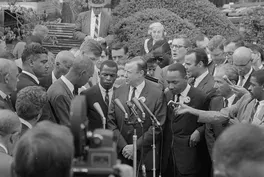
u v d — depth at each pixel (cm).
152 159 693
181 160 709
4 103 604
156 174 720
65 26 1692
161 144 713
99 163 261
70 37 1644
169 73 703
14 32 1466
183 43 898
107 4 1852
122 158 690
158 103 702
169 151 721
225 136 241
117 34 1477
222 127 680
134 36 1454
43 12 1864
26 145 257
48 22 1698
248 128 240
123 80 860
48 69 746
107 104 711
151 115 657
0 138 477
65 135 261
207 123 688
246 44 920
